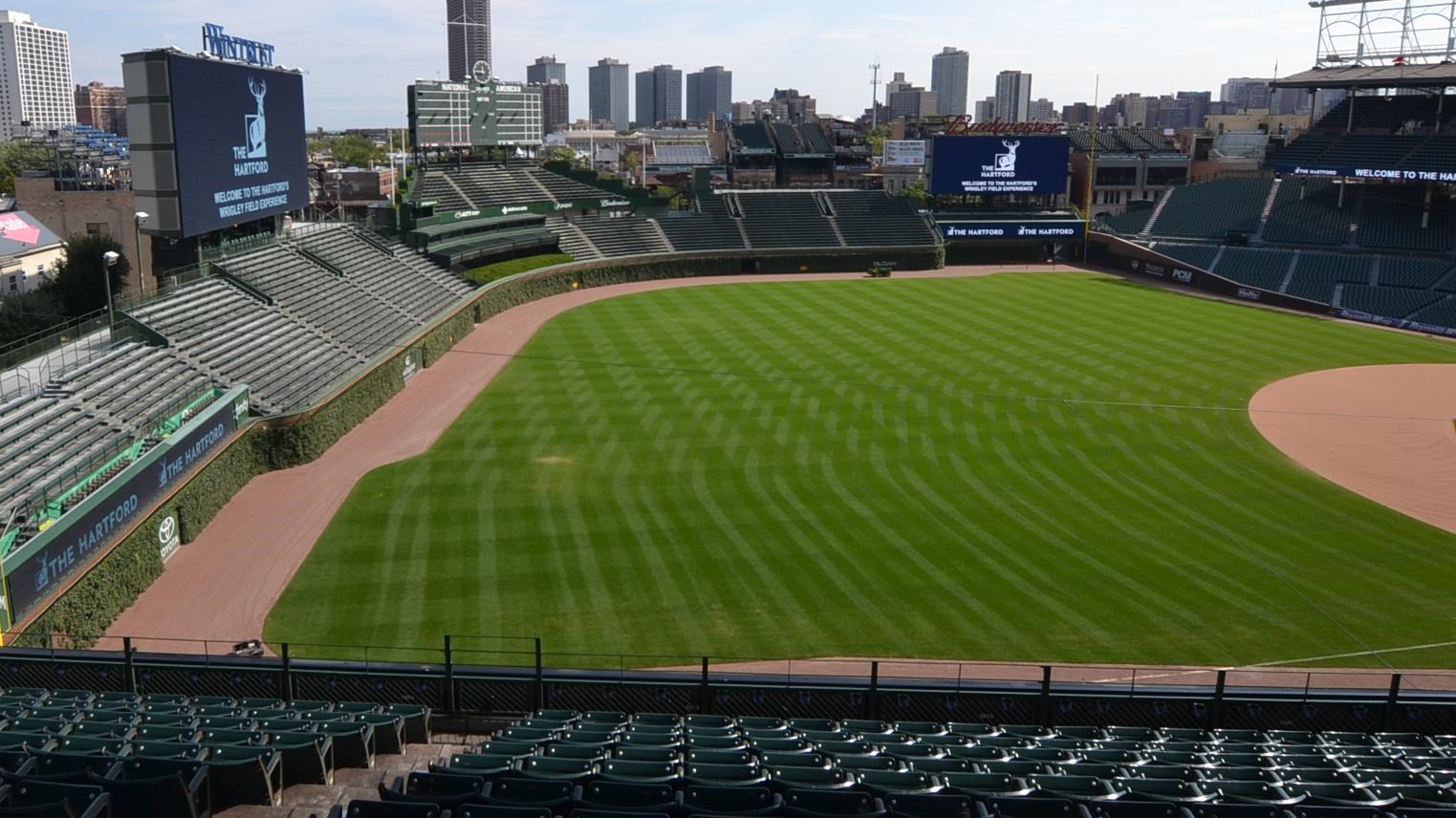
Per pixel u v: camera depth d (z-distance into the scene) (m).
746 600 33.31
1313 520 41.16
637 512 40.84
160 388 42.09
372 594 33.44
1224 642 30.95
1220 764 17.20
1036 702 21.91
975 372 64.38
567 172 109.00
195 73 52.03
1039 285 101.44
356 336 58.72
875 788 13.98
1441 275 91.06
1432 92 108.38
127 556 32.78
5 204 78.94
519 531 38.84
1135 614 32.72
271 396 47.41
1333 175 102.94
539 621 31.69
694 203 114.38
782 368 64.94
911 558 36.75
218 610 32.41
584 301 90.19
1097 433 52.28
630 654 29.70
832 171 154.38
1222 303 92.19
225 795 14.82
